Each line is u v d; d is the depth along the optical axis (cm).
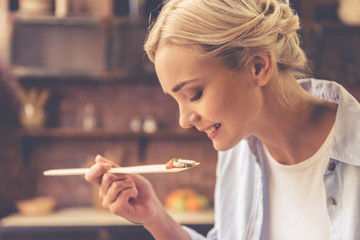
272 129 93
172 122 396
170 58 80
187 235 112
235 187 118
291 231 103
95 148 393
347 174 91
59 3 358
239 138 87
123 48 360
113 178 95
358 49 356
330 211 92
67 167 390
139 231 324
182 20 79
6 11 379
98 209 365
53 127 390
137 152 395
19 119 386
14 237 331
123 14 382
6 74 386
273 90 88
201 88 80
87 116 387
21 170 386
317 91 103
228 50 79
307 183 98
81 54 359
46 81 389
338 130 92
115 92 394
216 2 81
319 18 368
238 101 83
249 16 81
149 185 106
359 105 93
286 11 89
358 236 87
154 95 396
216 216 122
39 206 350
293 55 91
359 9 355
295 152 98
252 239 109
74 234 333
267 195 108
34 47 357
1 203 376
